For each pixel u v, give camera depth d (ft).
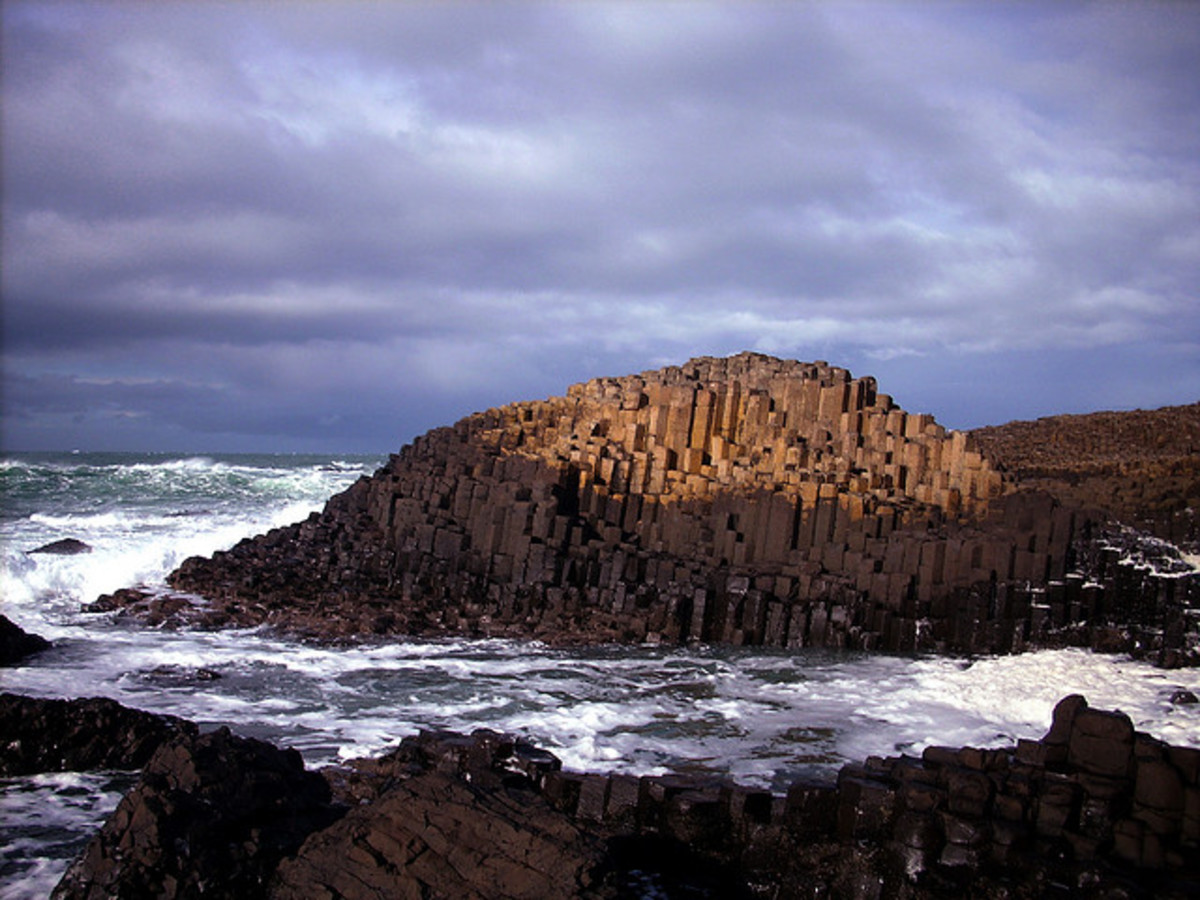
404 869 39.32
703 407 126.93
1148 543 95.40
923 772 47.44
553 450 127.95
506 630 104.27
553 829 40.75
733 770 59.11
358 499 145.48
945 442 114.42
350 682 81.05
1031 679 80.74
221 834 42.55
